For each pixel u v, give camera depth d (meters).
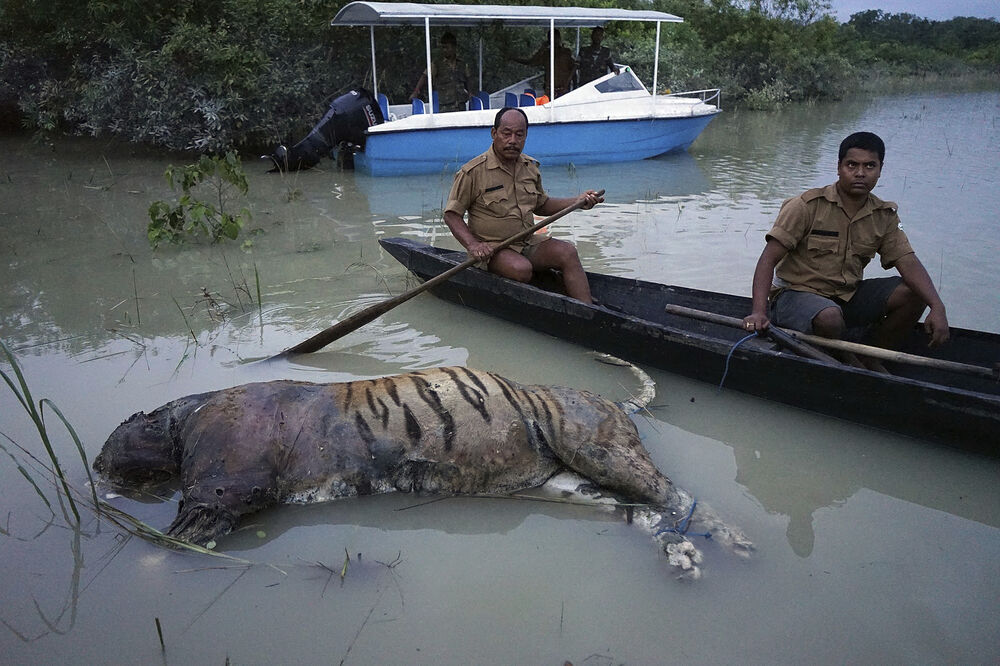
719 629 2.93
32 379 4.82
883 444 4.29
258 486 3.48
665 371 5.12
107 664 2.74
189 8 12.55
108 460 3.71
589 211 9.35
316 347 5.25
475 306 6.17
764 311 4.73
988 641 2.88
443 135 11.52
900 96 27.47
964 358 4.73
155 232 7.66
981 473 4.02
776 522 3.59
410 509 3.62
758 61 24.56
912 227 8.31
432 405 3.68
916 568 3.28
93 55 13.06
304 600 3.06
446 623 2.95
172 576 3.17
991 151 13.50
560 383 4.95
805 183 11.03
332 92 13.64
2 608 2.98
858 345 4.46
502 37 14.99
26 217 8.95
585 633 2.90
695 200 9.95
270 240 8.19
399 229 8.63
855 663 2.78
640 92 12.94
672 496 3.59
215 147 12.35
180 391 4.69
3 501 3.60
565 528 3.52
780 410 4.66
